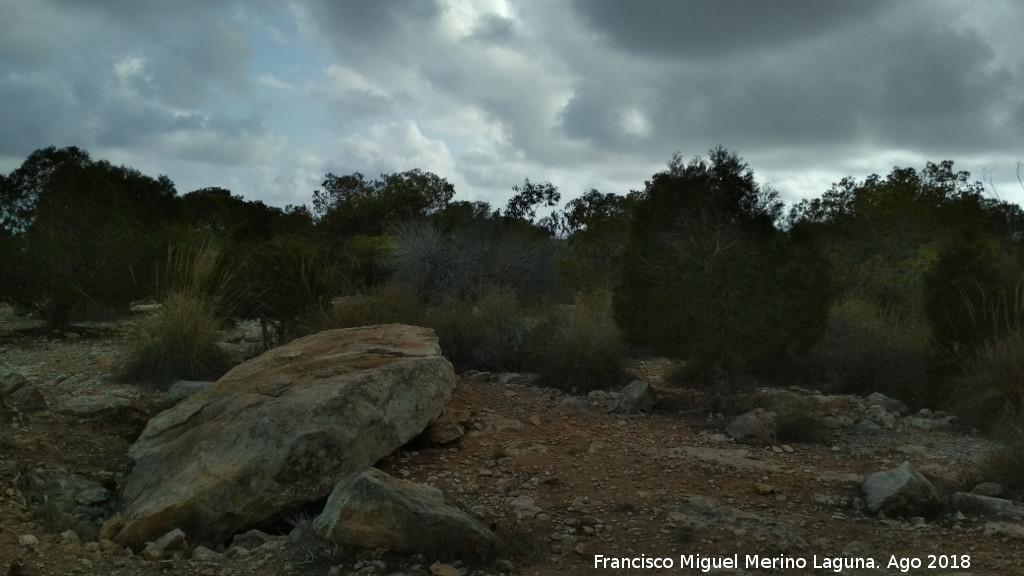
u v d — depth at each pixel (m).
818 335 8.65
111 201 15.72
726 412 8.60
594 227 19.56
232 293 11.18
